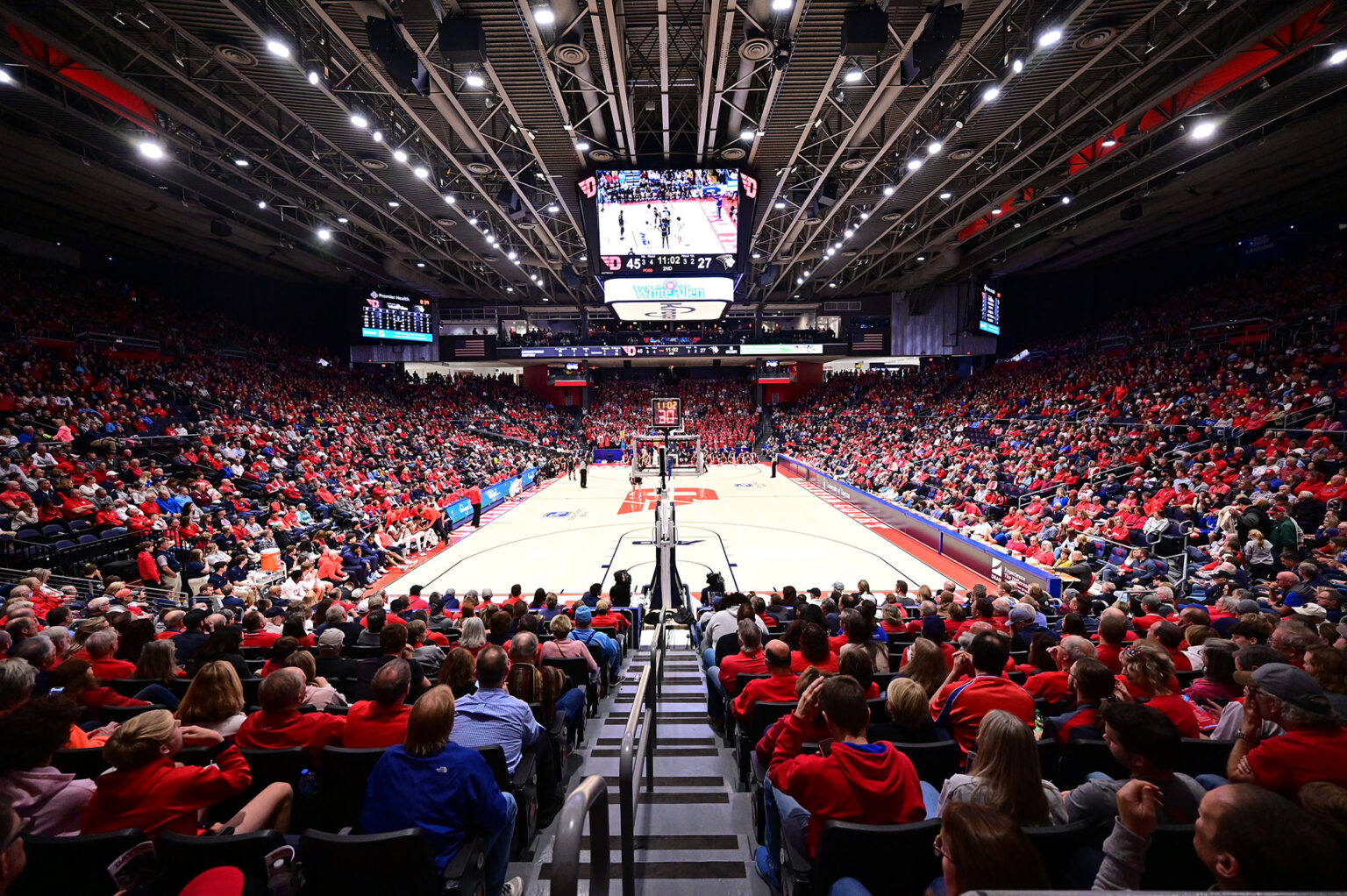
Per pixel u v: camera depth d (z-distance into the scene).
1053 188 18.73
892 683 3.42
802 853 2.67
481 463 30.19
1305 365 19.42
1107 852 1.91
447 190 19.81
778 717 3.98
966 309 37.03
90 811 2.60
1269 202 23.77
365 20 10.86
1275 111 14.48
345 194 21.05
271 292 37.25
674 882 3.28
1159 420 20.88
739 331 43.41
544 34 10.93
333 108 14.11
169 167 18.12
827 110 14.66
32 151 17.38
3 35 10.76
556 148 16.67
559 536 20.73
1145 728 2.34
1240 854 1.36
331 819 3.33
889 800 2.47
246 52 11.47
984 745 2.38
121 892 2.28
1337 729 2.63
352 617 9.12
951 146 16.31
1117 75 13.68
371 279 35.75
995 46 12.34
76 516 13.07
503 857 3.13
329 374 36.03
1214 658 4.34
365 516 19.27
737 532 20.86
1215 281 29.19
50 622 6.45
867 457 31.33
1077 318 37.69
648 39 12.49
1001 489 20.03
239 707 3.74
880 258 30.73
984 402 32.66
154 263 31.25
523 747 3.74
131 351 24.98
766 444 44.66
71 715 2.78
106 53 12.12
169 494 15.27
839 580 15.53
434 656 6.10
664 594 12.11
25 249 24.81
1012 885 1.40
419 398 40.56
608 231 17.81
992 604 7.84
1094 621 8.06
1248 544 10.81
